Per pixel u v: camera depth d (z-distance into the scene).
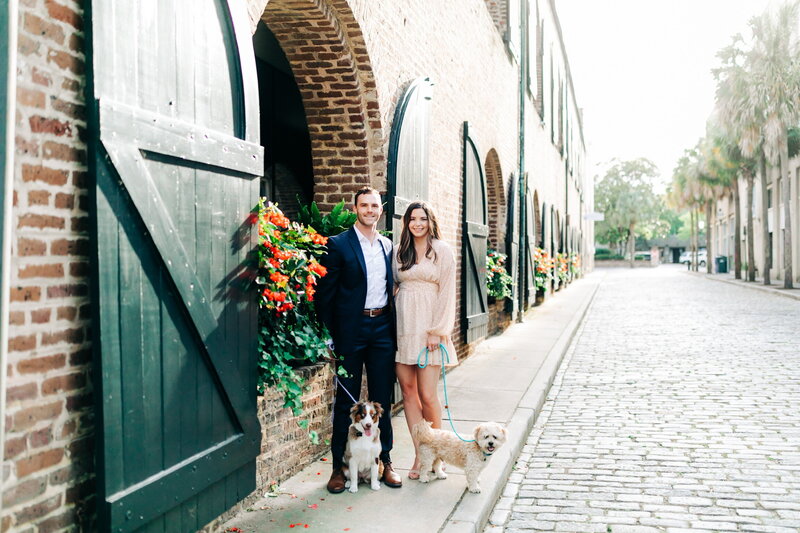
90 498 2.57
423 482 4.48
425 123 7.26
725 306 20.30
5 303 2.07
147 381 2.72
